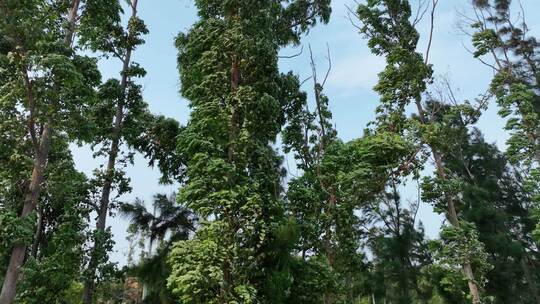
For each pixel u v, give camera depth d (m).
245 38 13.97
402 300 23.34
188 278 10.08
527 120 22.22
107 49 20.75
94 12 16.50
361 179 16.27
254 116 13.00
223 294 10.30
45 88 12.51
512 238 26.78
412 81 18.91
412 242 24.84
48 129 13.43
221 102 13.80
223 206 11.47
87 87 14.17
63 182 16.30
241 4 15.03
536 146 21.98
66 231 15.99
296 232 11.70
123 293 23.39
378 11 21.17
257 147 12.86
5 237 11.33
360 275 23.83
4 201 14.05
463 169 30.34
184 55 16.27
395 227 25.53
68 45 13.95
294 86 17.62
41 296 14.68
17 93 12.44
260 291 11.18
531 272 26.05
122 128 19.28
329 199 16.66
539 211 22.58
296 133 18.05
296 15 20.44
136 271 16.09
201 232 11.48
